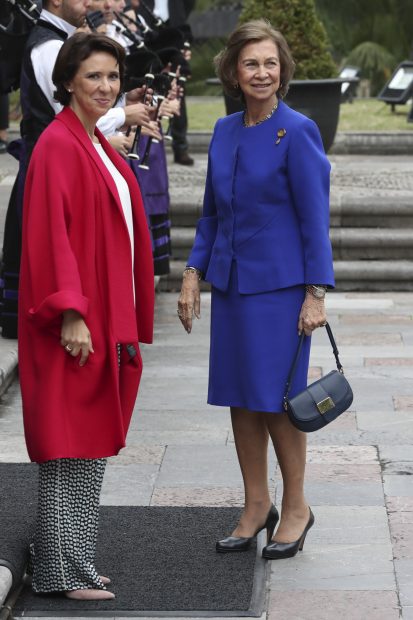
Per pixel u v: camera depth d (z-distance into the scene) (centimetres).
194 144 1673
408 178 1463
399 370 942
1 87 920
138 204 569
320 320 589
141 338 580
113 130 838
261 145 591
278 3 1634
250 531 622
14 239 933
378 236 1265
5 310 945
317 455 756
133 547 622
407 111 2012
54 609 558
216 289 605
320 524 652
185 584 580
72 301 521
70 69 543
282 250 590
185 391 897
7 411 857
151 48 947
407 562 605
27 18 897
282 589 579
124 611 555
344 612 554
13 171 1511
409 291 1239
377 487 702
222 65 597
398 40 3039
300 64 1625
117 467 738
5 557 571
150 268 574
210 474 727
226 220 599
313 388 585
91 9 952
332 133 1529
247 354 594
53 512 559
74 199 539
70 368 541
